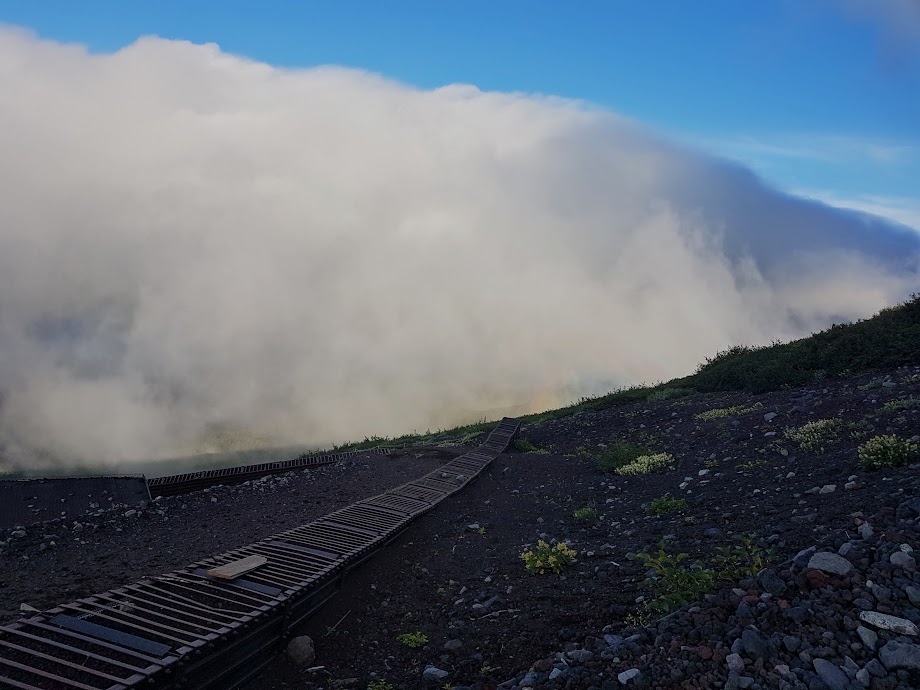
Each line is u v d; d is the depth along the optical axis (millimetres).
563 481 16422
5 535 11648
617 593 7824
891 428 12727
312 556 8727
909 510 7312
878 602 5695
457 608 8266
